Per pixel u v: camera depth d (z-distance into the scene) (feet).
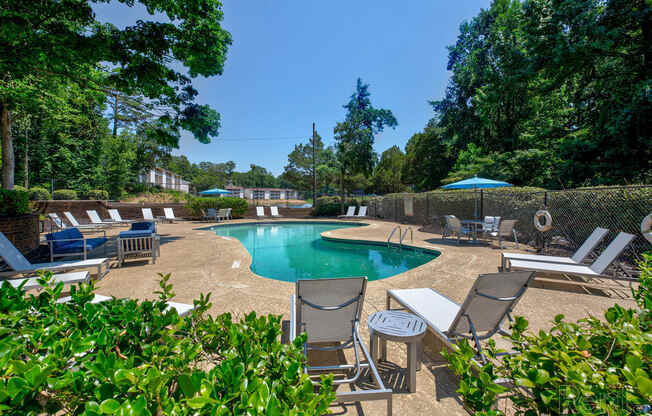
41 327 3.93
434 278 16.67
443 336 7.79
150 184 106.22
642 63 35.09
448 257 22.47
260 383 2.81
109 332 3.71
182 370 3.18
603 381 3.04
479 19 68.33
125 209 57.36
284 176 137.18
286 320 10.83
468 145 64.75
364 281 7.34
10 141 36.81
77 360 3.15
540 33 36.35
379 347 9.05
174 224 52.65
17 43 17.06
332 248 32.24
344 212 73.00
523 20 38.34
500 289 7.52
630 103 32.09
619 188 20.29
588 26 32.35
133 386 2.65
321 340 7.91
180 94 27.35
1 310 4.36
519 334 4.08
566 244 24.41
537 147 51.11
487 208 35.83
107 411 2.38
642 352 3.30
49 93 33.78
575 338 3.75
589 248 16.39
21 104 34.30
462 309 7.30
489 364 3.55
